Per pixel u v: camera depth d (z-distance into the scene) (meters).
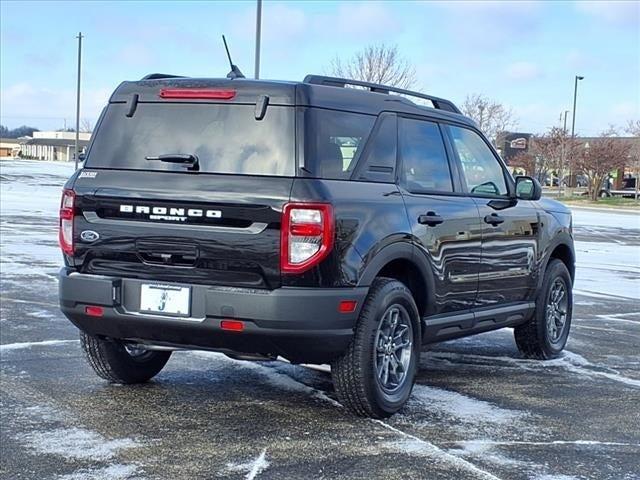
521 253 6.90
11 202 28.17
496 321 6.71
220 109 5.18
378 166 5.46
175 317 4.95
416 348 5.68
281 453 4.71
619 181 60.34
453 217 5.97
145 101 5.41
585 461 4.72
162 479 4.27
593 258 17.52
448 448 4.87
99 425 5.14
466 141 6.60
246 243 4.80
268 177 4.89
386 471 4.46
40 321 8.32
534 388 6.40
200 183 4.96
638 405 5.97
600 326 9.31
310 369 6.75
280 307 4.73
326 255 4.79
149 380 6.27
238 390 6.05
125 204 5.12
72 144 105.06
